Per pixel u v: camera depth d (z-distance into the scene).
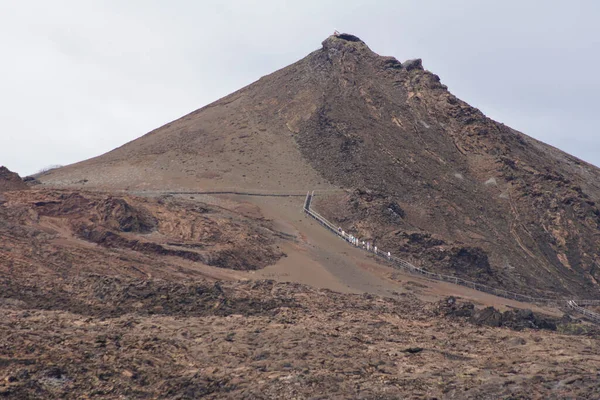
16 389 104.50
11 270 165.50
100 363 114.88
